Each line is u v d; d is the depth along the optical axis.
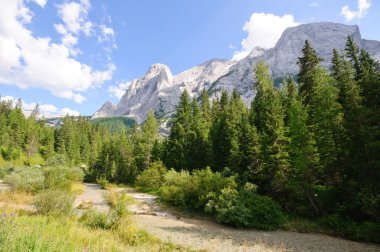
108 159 71.31
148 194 40.34
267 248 15.03
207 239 16.61
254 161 29.67
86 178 72.00
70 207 17.62
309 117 29.62
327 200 23.20
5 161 92.19
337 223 19.33
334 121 23.73
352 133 19.92
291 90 45.31
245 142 33.84
